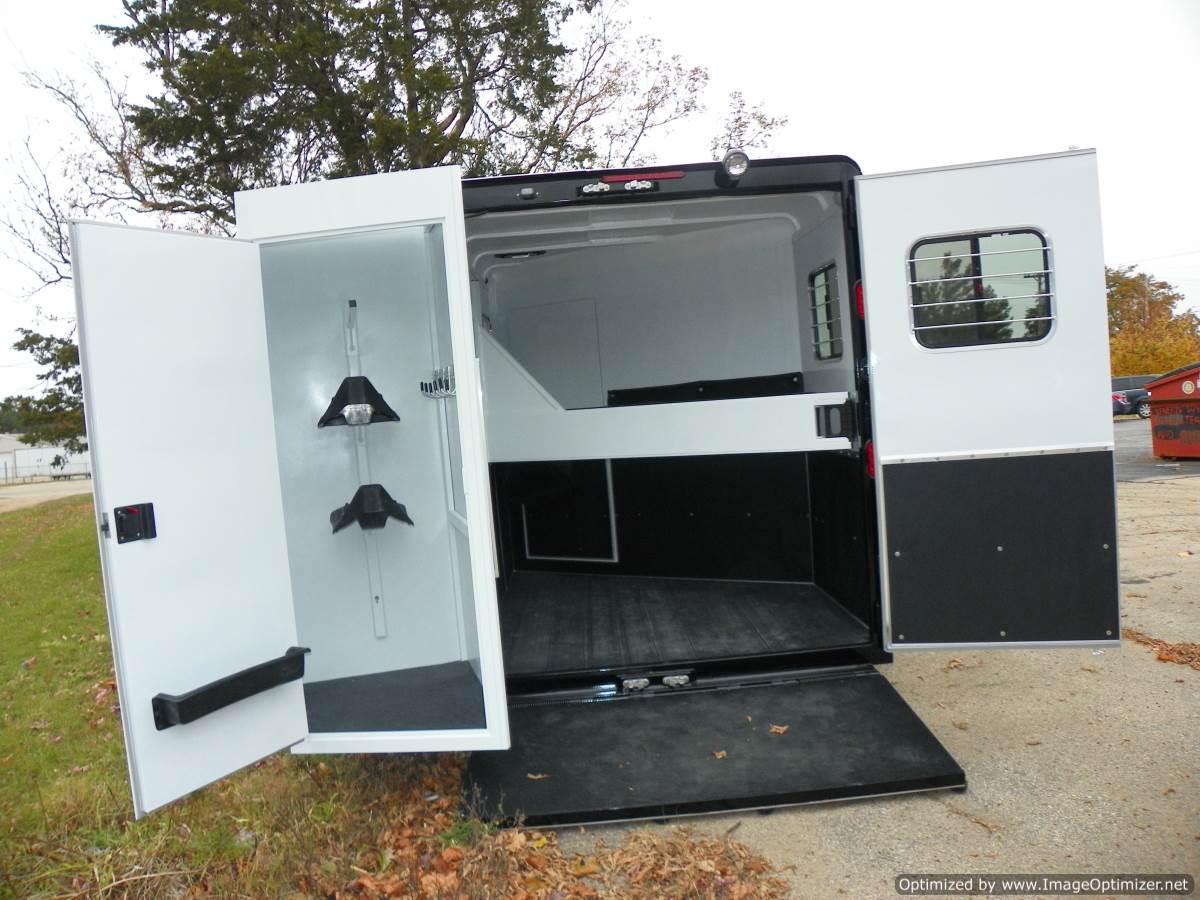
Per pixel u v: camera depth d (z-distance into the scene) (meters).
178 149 10.54
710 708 3.41
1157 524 7.70
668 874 2.51
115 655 2.37
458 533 3.58
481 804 2.85
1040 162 3.01
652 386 5.05
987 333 3.05
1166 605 5.14
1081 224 3.00
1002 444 3.05
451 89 10.81
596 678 3.53
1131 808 2.77
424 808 3.00
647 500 5.01
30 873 2.72
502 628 4.15
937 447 3.07
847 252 3.23
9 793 3.38
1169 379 12.56
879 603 3.24
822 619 3.90
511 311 5.41
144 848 2.85
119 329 2.42
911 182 3.05
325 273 3.60
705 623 4.00
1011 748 3.29
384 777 3.27
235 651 2.66
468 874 2.53
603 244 4.41
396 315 3.67
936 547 3.08
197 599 2.56
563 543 5.30
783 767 2.96
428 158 10.62
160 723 2.42
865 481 3.22
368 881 2.54
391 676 3.60
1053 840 2.61
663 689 3.53
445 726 2.95
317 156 10.78
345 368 3.62
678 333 4.96
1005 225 3.03
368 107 10.34
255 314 2.80
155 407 2.49
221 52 9.91
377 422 3.46
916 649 3.09
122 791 3.29
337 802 3.09
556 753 3.15
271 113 10.29
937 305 3.06
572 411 4.03
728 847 2.64
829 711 3.32
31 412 11.02
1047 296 3.03
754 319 4.75
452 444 3.55
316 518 3.62
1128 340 34.94
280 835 2.83
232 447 2.69
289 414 3.59
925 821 2.77
